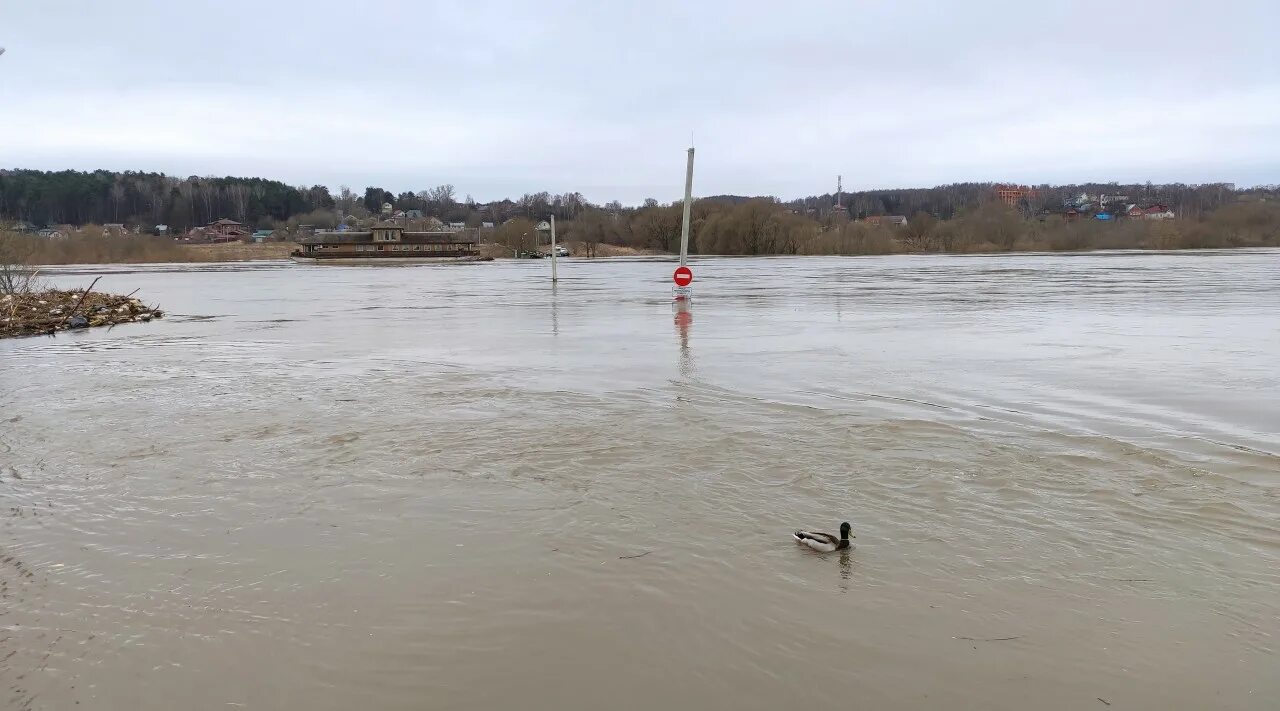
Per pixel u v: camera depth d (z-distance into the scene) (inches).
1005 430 395.9
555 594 230.2
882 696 180.9
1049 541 260.1
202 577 245.9
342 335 909.2
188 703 183.6
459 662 197.3
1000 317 979.3
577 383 544.1
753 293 1496.1
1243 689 182.2
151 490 328.8
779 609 219.1
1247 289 1429.6
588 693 183.8
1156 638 202.8
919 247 4995.1
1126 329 829.2
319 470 351.3
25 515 302.0
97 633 214.2
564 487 321.7
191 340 891.4
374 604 226.8
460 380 568.7
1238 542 256.5
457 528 280.7
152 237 6441.9
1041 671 189.8
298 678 192.2
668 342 761.6
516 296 1560.0
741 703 179.2
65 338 938.1
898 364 607.5
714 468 341.7
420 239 5103.3
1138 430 393.4
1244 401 460.1
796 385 522.6
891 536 266.4
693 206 5674.2
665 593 229.3
